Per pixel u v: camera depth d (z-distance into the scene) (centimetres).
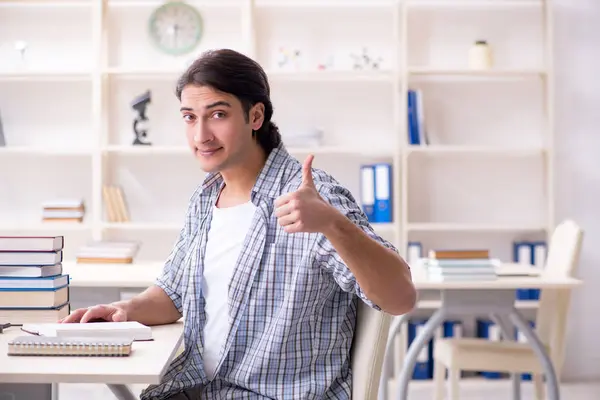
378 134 484
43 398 163
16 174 486
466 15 482
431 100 484
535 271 340
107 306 186
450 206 487
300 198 147
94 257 367
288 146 460
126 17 481
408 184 485
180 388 175
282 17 481
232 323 173
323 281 171
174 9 473
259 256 172
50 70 457
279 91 483
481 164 488
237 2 476
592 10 482
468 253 313
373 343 169
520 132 486
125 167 486
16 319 187
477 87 485
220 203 188
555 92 483
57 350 149
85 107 486
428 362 456
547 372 303
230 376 173
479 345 318
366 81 484
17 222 485
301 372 172
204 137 172
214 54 173
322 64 482
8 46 479
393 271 154
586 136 484
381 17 483
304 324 172
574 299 485
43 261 188
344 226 149
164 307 195
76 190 486
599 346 485
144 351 155
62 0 468
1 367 139
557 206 485
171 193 488
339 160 486
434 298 460
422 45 482
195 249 185
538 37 483
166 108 482
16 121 484
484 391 433
